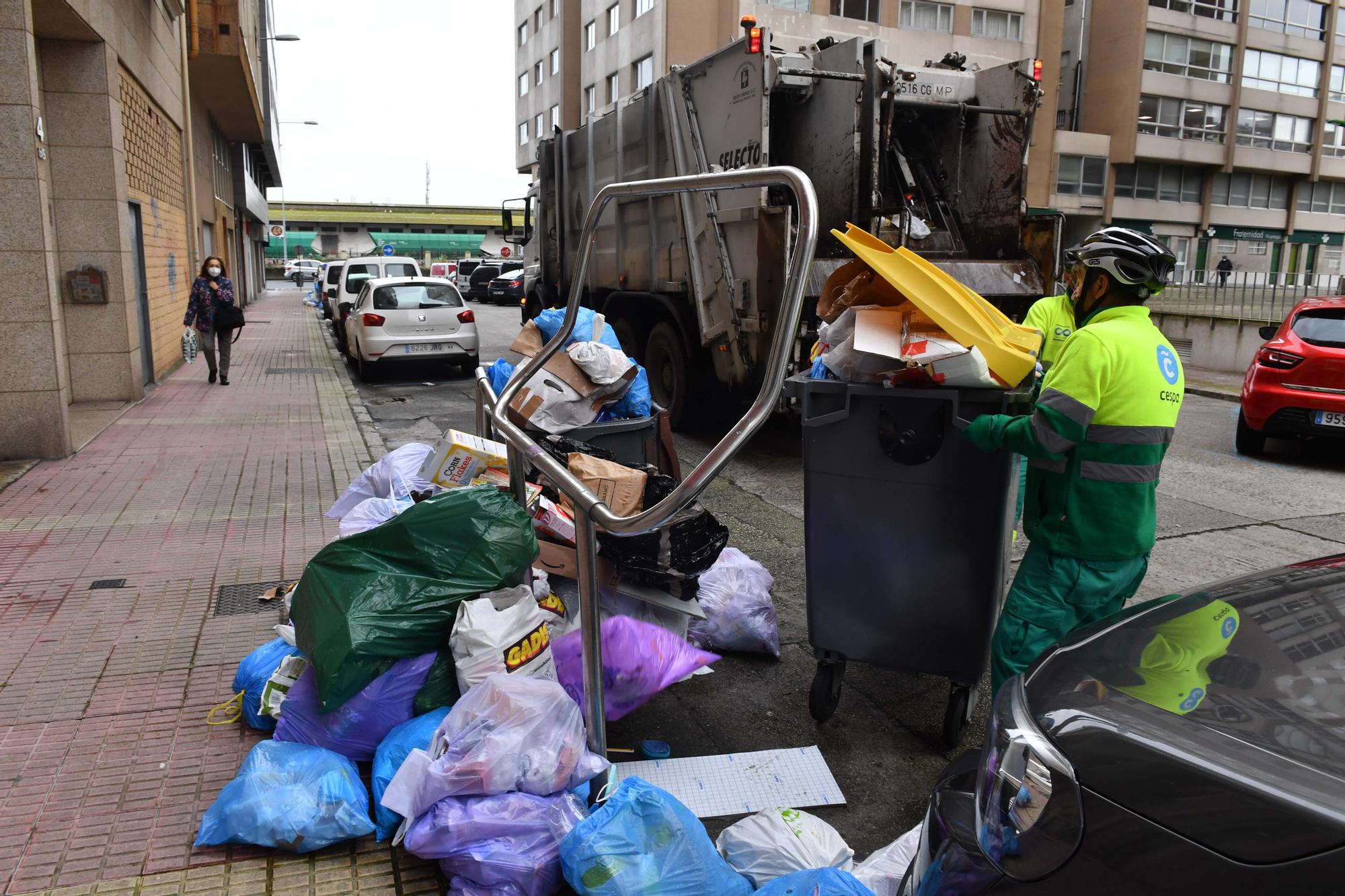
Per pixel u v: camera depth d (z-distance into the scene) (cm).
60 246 983
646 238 935
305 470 732
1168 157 4634
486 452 409
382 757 280
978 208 869
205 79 1919
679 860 229
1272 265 5109
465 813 246
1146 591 524
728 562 434
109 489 664
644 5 3781
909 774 329
